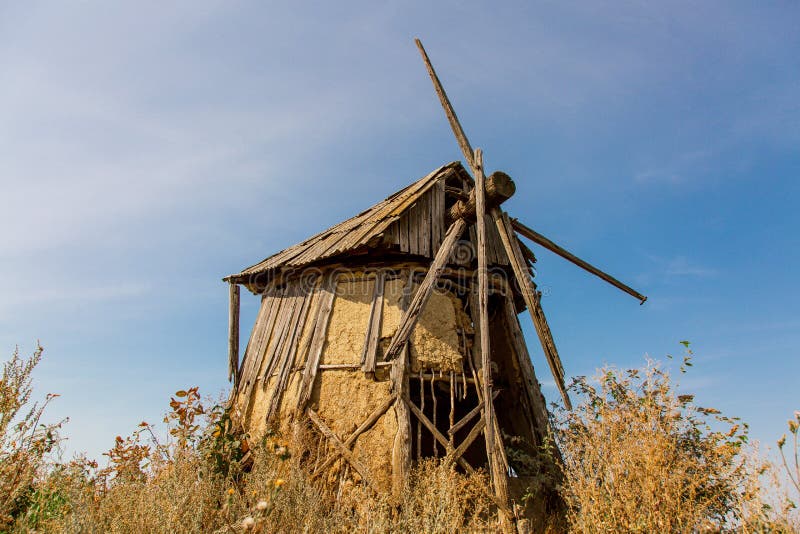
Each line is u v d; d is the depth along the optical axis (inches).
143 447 290.4
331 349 362.6
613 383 261.7
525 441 366.9
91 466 281.7
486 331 313.3
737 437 239.5
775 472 175.3
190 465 257.3
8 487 206.4
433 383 354.3
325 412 340.8
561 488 263.1
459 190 439.5
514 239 359.6
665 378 247.0
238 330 438.3
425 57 387.5
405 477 296.7
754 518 182.2
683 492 223.9
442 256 342.6
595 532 213.8
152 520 210.8
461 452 324.2
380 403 330.6
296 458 296.2
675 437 236.8
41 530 214.8
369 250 382.6
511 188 349.1
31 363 217.9
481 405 354.3
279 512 215.5
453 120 371.9
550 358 327.9
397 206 393.4
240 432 368.5
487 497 301.1
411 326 314.7
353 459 316.5
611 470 226.8
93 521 205.3
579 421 265.0
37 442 228.7
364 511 261.6
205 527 216.7
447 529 233.8
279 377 370.3
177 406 311.7
